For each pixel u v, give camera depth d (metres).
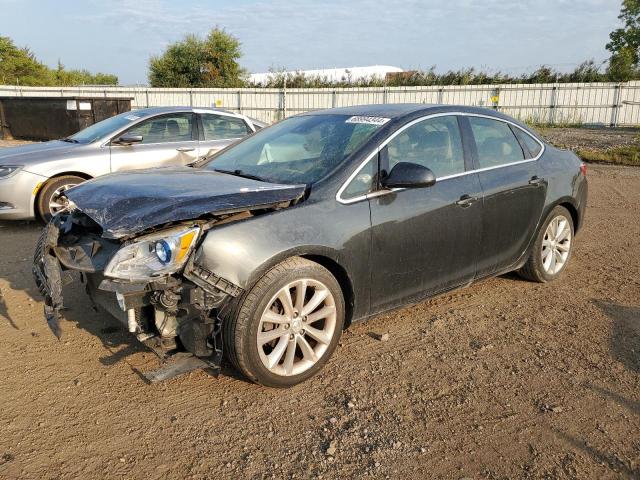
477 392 3.28
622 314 4.43
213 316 3.00
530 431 2.92
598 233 7.07
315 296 3.29
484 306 4.58
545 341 3.95
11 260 5.59
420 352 3.76
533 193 4.57
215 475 2.57
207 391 3.25
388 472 2.60
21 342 3.79
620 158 14.58
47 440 2.78
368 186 3.55
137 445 2.76
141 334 3.06
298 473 2.59
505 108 29.73
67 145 7.38
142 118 7.67
